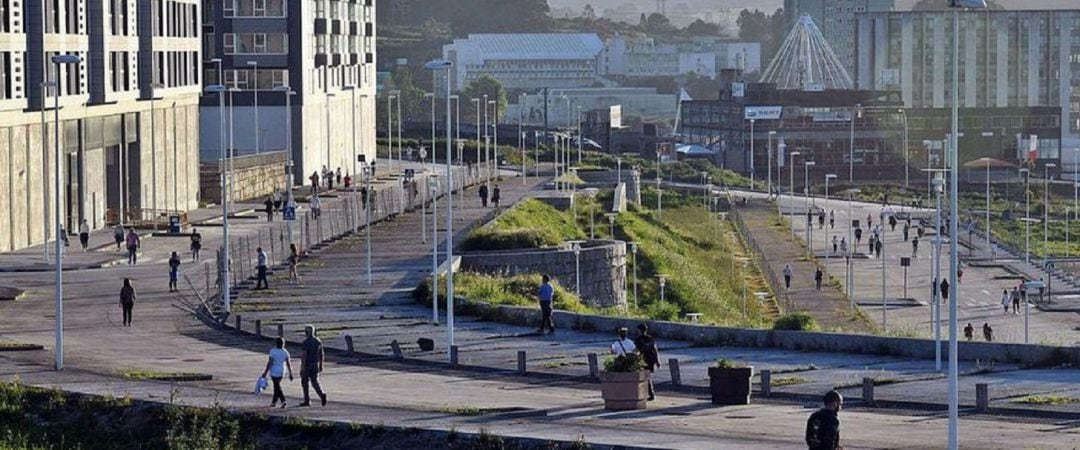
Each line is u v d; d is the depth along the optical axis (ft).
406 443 287.69
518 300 517.14
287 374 358.23
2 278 580.71
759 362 384.47
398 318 479.41
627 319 442.50
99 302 520.42
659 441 276.41
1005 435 286.05
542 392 345.72
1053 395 327.47
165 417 313.32
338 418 305.32
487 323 467.11
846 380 353.10
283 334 443.73
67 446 305.53
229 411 313.12
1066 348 370.53
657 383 353.51
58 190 414.62
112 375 368.48
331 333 447.01
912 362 382.22
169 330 458.50
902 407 320.29
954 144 282.97
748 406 322.34
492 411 314.76
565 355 402.11
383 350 413.59
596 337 436.35
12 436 307.78
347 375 373.81
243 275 586.04
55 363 384.88
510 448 278.46
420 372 379.55
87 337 442.09
